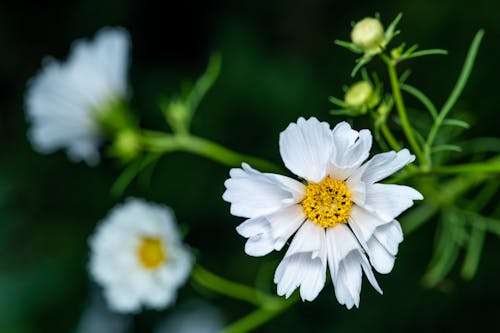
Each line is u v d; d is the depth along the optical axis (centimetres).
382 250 42
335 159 42
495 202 65
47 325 70
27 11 78
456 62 68
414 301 67
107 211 73
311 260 42
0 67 79
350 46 46
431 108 47
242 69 71
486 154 65
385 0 72
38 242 72
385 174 42
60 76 61
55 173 74
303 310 68
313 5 74
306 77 71
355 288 42
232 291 57
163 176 71
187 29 78
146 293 55
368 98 46
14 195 73
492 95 67
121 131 60
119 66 61
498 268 66
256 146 71
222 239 71
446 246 55
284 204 42
